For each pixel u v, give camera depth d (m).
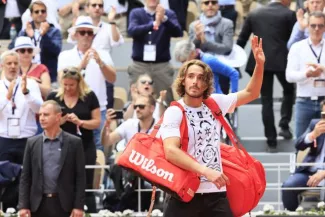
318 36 36.50
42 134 31.30
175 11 44.28
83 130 34.06
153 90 37.25
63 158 31.03
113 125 38.22
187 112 23.22
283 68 39.34
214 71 36.50
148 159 23.00
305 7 40.31
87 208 33.72
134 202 33.50
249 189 23.62
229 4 43.97
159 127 23.47
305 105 36.59
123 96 41.56
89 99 34.25
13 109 34.88
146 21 40.34
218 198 23.41
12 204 33.75
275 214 32.03
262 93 39.38
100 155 35.47
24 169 31.17
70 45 44.94
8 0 44.16
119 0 45.75
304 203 33.66
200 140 23.20
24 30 40.78
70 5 45.59
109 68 38.12
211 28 39.31
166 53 40.38
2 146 34.94
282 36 39.53
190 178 22.72
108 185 34.75
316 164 32.69
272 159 38.97
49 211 30.98
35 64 37.91
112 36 40.91
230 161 23.86
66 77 34.00
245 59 39.28
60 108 31.23
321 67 35.84
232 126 39.03
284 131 40.16
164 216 23.86
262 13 39.72
